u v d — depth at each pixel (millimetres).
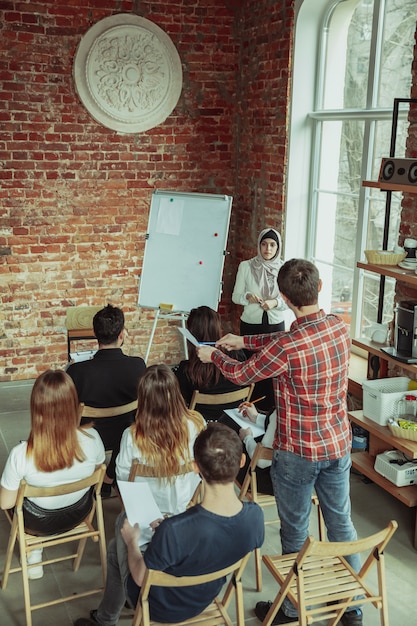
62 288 6121
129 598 2410
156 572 2133
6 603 3143
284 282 2732
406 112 4551
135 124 5984
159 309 5633
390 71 4715
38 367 6203
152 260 5648
